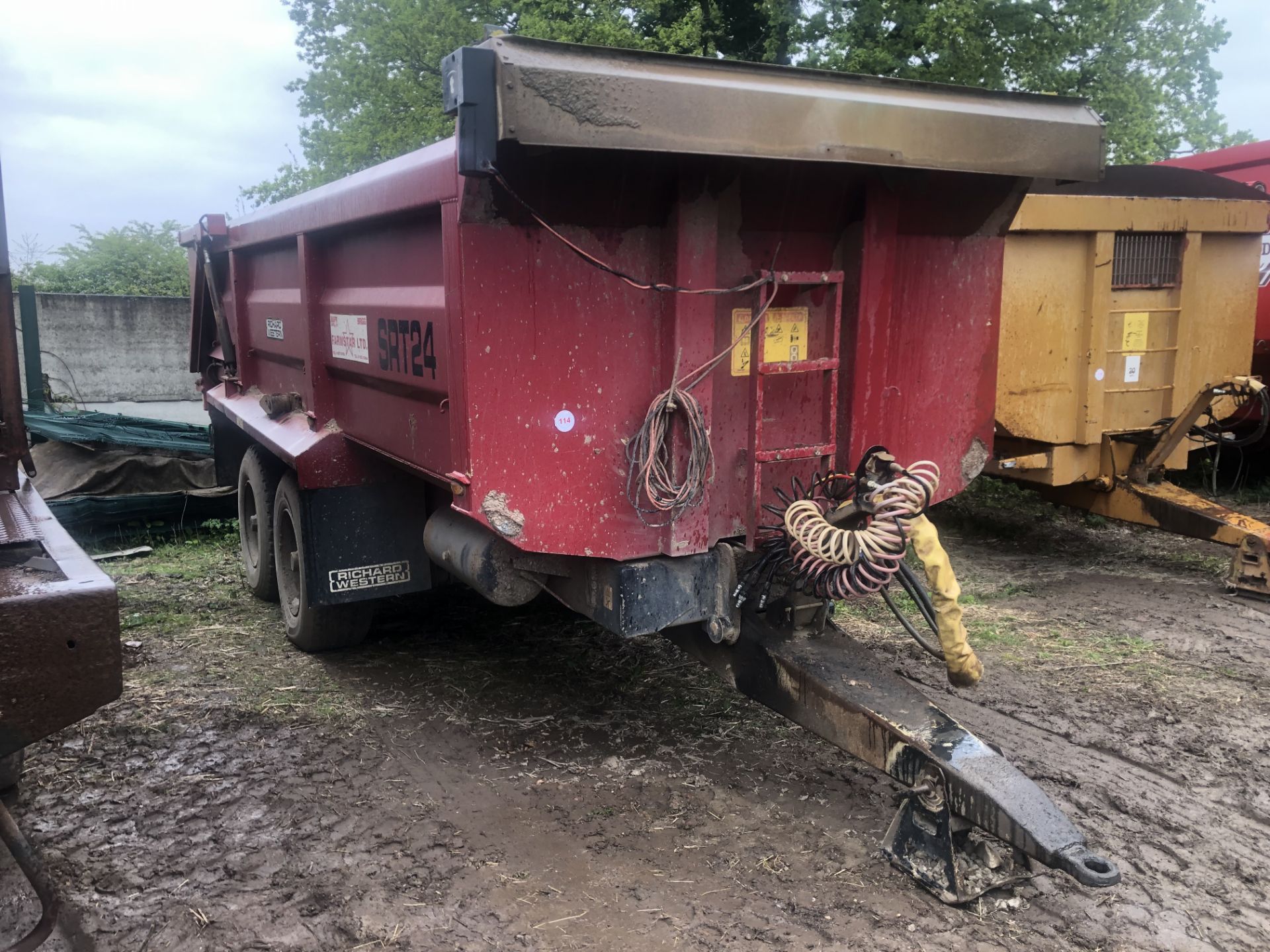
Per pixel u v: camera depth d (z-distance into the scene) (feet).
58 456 26.32
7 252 9.23
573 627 18.21
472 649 17.12
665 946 8.95
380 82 53.98
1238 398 21.42
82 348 48.26
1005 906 9.53
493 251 9.13
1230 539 20.26
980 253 11.96
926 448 12.03
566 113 7.95
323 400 15.37
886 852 10.15
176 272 83.51
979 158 10.04
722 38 52.54
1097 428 21.40
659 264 9.93
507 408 9.45
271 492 18.69
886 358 11.21
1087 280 21.03
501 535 9.61
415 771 12.53
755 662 11.29
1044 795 8.83
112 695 7.39
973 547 24.98
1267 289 27.25
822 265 10.85
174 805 11.59
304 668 16.20
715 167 9.51
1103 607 19.57
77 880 9.99
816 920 9.32
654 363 10.08
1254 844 10.81
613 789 12.02
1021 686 15.34
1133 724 13.89
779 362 10.53
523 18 46.68
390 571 15.42
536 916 9.43
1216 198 23.07
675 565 10.38
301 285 15.55
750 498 10.66
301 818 11.31
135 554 24.81
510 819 11.31
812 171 10.22
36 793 11.83
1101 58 44.04
